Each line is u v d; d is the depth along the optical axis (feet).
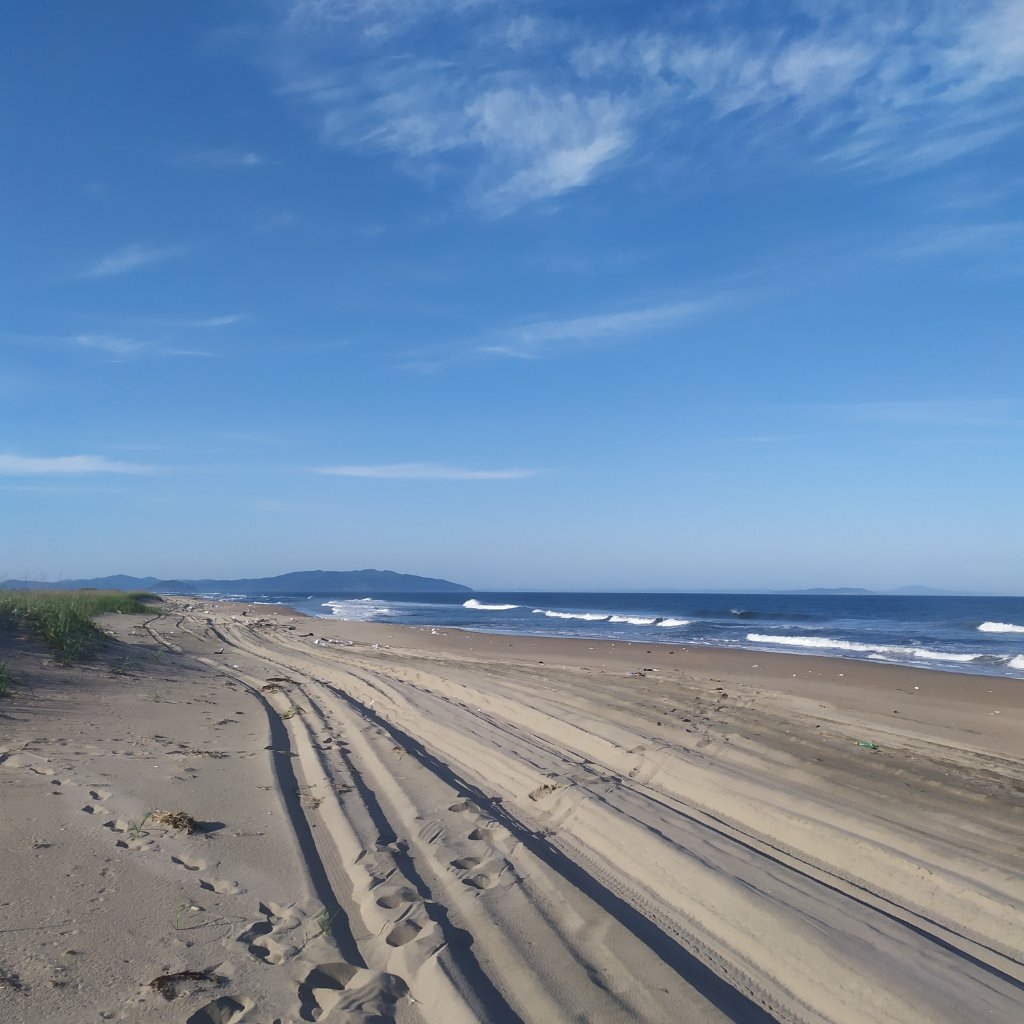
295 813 19.58
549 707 36.68
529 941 12.84
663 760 25.70
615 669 58.18
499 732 30.78
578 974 11.75
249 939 12.65
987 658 76.43
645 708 36.70
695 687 45.93
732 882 15.29
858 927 13.64
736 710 36.83
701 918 14.32
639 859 16.88
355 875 15.62
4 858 15.07
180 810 18.90
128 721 29.68
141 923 12.89
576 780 23.06
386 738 28.50
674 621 156.87
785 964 12.57
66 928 12.46
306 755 25.77
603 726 31.63
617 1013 10.75
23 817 17.52
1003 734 34.27
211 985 11.10
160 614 111.34
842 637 111.24
